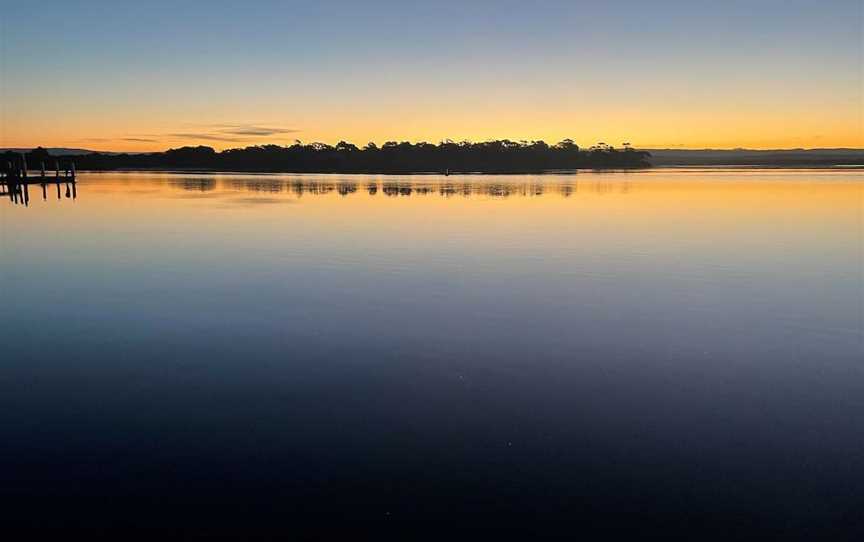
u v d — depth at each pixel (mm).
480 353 9016
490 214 28266
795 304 11898
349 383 7867
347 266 15719
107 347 9227
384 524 4977
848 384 7871
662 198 37281
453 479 5629
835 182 55094
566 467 5848
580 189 46844
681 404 7273
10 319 10711
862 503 5262
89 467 5781
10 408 7059
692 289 13125
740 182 56156
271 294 12617
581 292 12859
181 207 31516
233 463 5875
